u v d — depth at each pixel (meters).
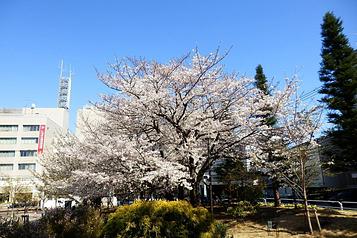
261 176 18.34
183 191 11.74
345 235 10.12
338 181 25.14
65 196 18.91
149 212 6.99
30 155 59.16
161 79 11.20
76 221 8.77
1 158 58.62
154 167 10.49
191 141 11.12
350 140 15.07
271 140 12.98
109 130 12.60
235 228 13.02
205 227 7.17
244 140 11.85
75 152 13.37
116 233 6.88
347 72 15.36
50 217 10.17
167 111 11.59
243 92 11.77
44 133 60.19
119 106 11.94
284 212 15.22
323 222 11.91
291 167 12.68
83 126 15.70
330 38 16.67
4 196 43.62
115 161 10.88
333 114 15.74
